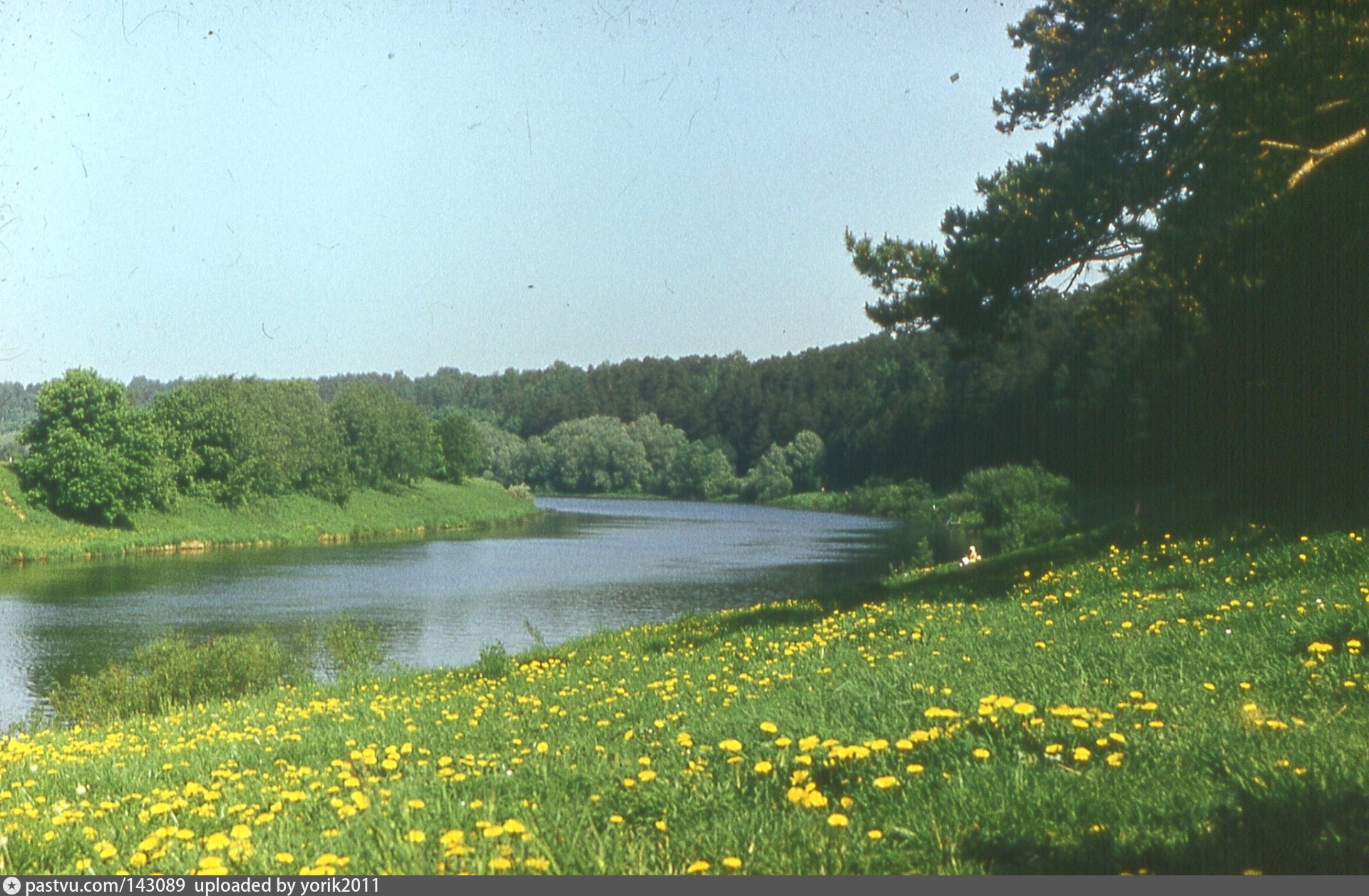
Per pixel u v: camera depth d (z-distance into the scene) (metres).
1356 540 13.69
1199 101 18.08
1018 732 5.68
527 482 170.75
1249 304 19.02
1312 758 4.96
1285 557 13.70
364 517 89.00
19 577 51.44
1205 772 4.91
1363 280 17.30
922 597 17.66
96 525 68.75
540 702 10.15
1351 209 16.02
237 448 80.62
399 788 5.49
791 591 43.72
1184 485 26.88
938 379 110.25
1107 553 17.88
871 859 4.17
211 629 34.00
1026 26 24.20
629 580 48.72
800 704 7.23
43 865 4.93
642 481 165.12
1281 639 8.03
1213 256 17.66
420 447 106.56
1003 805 4.62
